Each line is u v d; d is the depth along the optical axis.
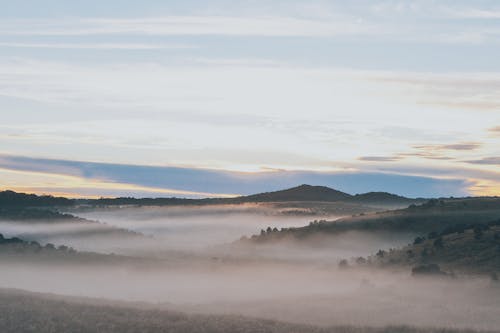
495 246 98.69
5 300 41.50
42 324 34.00
